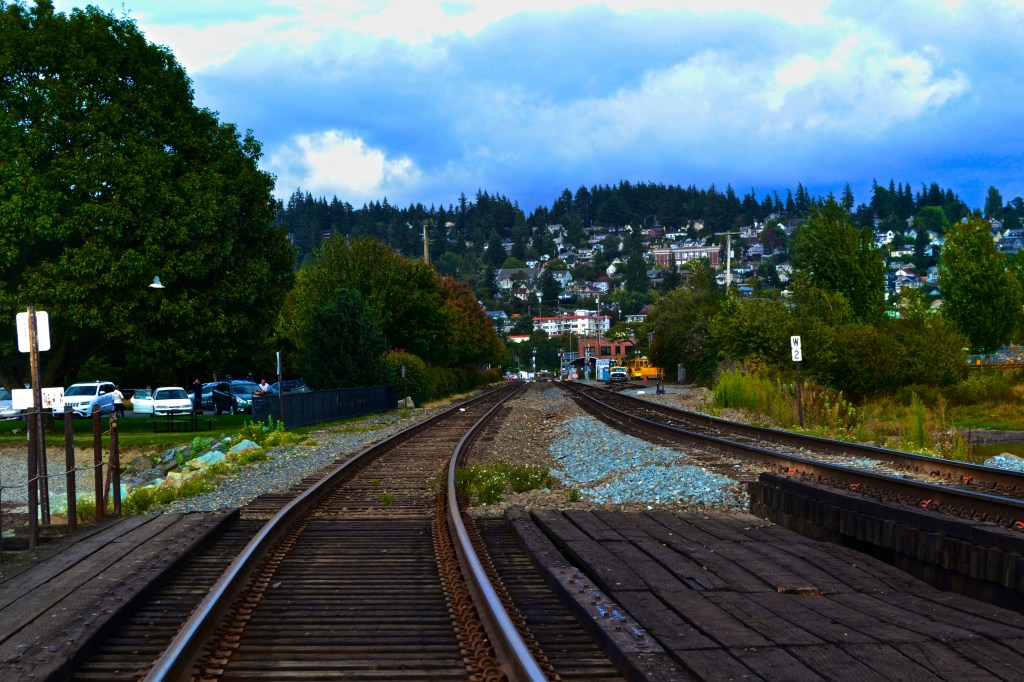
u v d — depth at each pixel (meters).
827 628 6.13
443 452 21.16
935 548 7.89
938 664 5.32
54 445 27.80
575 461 20.75
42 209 27.83
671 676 5.13
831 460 16.27
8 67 28.75
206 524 10.39
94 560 8.59
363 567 8.73
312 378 42.19
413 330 57.78
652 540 9.59
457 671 5.55
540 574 8.30
